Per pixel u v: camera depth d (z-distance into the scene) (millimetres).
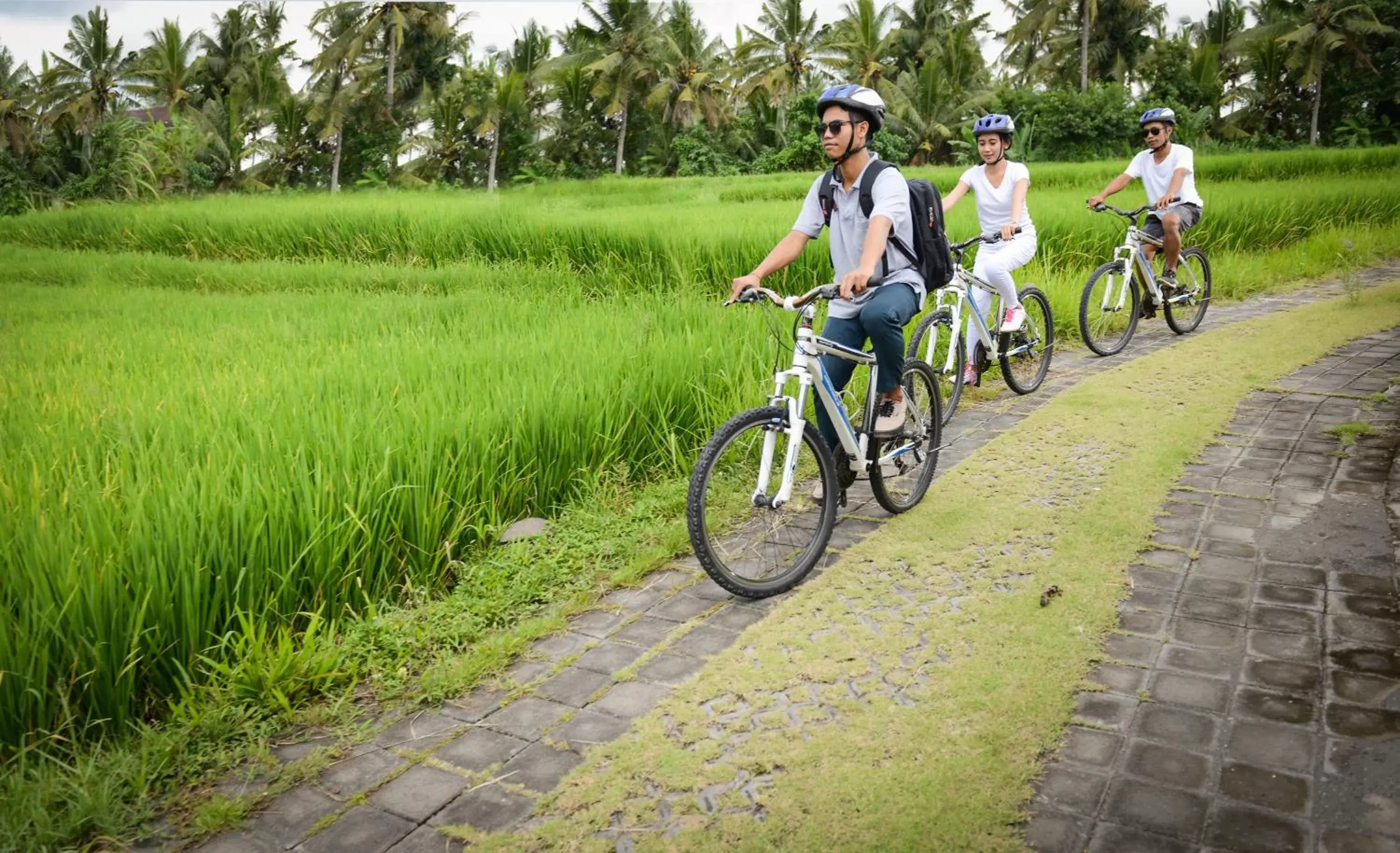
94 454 4277
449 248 13578
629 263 11234
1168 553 3865
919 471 4602
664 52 48125
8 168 44656
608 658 3389
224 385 5312
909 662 3150
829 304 4246
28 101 48312
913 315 4102
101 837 2543
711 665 3215
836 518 4293
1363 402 5621
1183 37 48250
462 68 52969
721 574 3678
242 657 3297
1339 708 2783
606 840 2424
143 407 4844
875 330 3996
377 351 6199
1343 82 46469
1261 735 2682
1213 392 5996
